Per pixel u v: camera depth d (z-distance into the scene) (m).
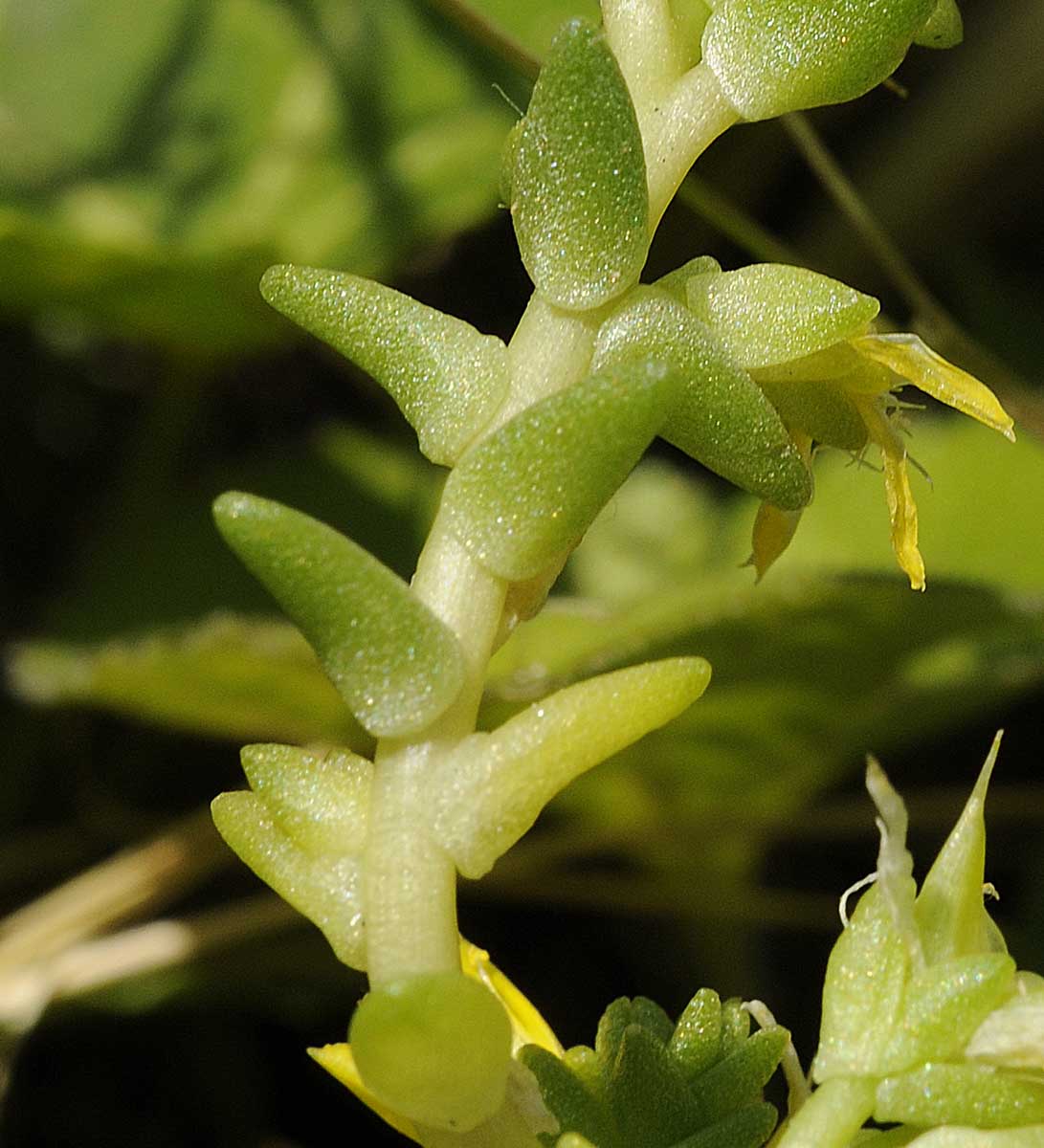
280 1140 0.14
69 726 0.16
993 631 0.12
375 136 0.17
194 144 0.17
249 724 0.14
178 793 0.16
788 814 0.14
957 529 0.17
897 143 0.17
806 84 0.07
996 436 0.17
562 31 0.07
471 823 0.07
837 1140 0.07
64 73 0.17
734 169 0.17
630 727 0.07
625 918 0.15
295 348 0.18
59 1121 0.14
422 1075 0.07
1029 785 0.16
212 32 0.17
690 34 0.07
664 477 0.18
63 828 0.16
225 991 0.14
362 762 0.07
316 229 0.16
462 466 0.07
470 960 0.08
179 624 0.17
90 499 0.18
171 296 0.16
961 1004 0.07
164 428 0.18
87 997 0.14
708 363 0.07
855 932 0.07
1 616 0.17
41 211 0.16
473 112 0.17
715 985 0.15
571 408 0.07
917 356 0.08
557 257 0.07
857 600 0.12
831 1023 0.07
